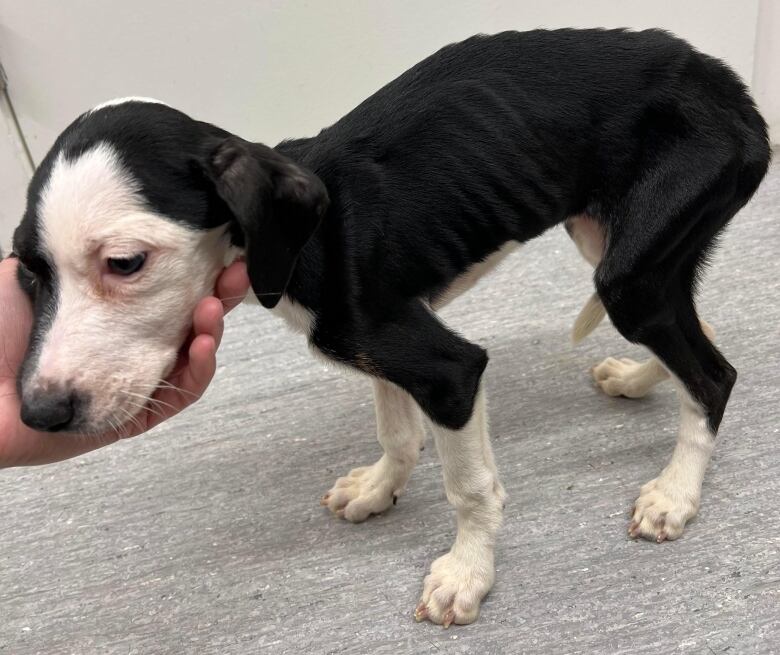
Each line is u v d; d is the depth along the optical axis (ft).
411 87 4.11
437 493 5.04
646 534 4.52
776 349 5.71
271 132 7.85
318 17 7.26
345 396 5.94
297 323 3.92
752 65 8.10
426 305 4.05
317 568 4.63
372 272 3.78
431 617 4.21
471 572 4.23
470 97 4.03
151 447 5.64
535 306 6.53
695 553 4.43
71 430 3.17
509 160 4.02
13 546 4.95
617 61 4.09
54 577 4.73
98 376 3.14
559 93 4.04
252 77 7.53
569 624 4.13
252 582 4.58
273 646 4.21
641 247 4.10
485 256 4.29
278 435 5.64
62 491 5.34
